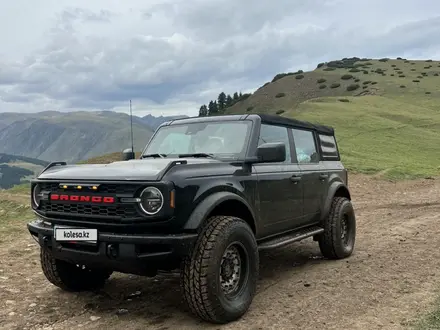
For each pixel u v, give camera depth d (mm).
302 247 7645
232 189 4480
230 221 4281
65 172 4480
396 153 32125
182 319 4371
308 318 4312
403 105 66938
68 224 4277
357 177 20594
